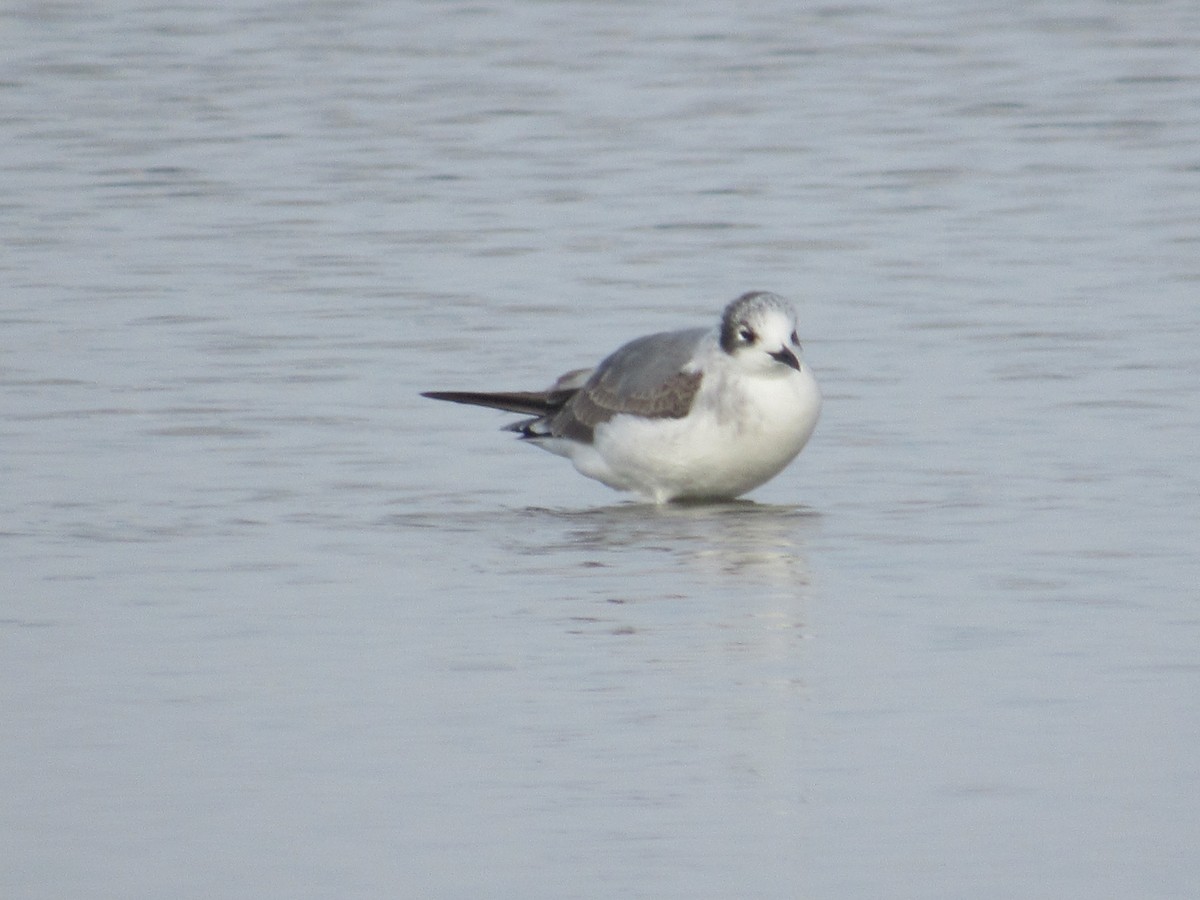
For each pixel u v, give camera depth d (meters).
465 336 20.42
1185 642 12.08
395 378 18.98
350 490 15.83
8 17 37.91
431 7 38.91
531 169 28.05
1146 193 26.16
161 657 12.03
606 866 9.34
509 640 12.35
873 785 10.16
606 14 38.25
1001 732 10.77
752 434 15.34
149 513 15.10
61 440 17.05
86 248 24.14
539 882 9.18
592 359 19.66
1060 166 27.69
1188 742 10.59
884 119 30.53
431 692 11.45
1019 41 35.59
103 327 20.73
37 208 26.08
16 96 32.44
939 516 14.94
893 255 23.44
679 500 15.82
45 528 14.71
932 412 17.67
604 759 10.51
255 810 9.91
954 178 27.14
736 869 9.29
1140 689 11.36
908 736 10.74
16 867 9.34
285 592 13.32
